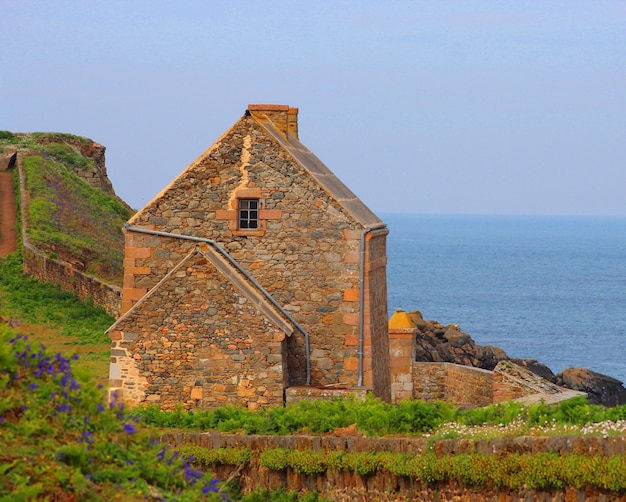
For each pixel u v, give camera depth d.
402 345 60.59
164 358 41.03
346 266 43.38
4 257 79.19
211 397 40.81
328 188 44.12
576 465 25.56
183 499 19.56
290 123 51.47
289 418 34.41
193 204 44.34
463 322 180.62
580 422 30.83
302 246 43.72
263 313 40.66
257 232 43.88
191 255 40.97
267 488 31.58
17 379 20.14
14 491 16.98
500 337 162.25
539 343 156.50
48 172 108.69
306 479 31.23
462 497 27.73
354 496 30.08
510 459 26.81
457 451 28.44
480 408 35.34
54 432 19.30
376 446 30.61
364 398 40.78
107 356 54.19
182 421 36.25
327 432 33.59
